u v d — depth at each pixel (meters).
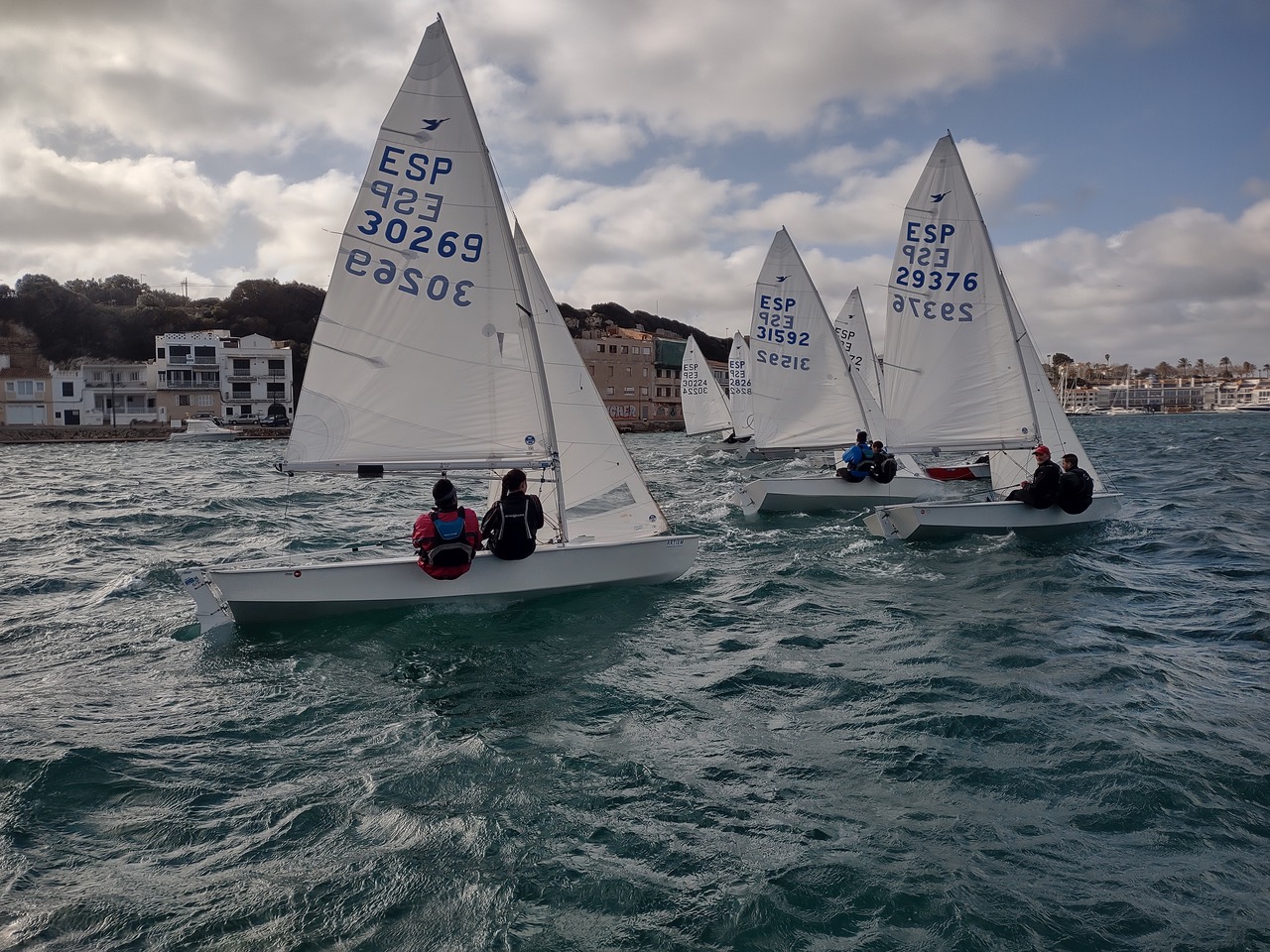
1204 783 5.09
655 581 9.98
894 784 5.14
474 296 8.73
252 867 4.27
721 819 4.73
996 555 12.25
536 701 6.59
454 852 4.40
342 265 8.45
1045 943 3.69
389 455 8.70
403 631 8.29
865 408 22.72
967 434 14.27
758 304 18.69
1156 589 10.20
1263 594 9.84
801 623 8.80
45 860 4.32
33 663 7.59
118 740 5.85
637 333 102.12
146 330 86.38
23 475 30.80
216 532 15.88
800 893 4.04
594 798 4.98
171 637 8.35
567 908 3.93
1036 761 5.43
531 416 8.95
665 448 49.84
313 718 6.27
